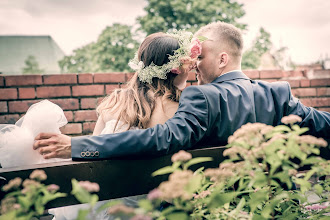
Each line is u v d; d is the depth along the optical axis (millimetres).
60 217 1369
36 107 1352
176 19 17906
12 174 914
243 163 875
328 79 3055
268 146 837
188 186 715
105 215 1299
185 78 1423
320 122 1305
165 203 1092
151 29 17812
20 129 1272
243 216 902
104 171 1011
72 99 2605
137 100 1336
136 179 1043
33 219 1235
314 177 1545
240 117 1239
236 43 1429
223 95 1221
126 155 1026
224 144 1232
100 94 2627
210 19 17844
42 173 809
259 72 2971
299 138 835
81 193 671
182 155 792
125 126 1343
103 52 19344
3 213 726
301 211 1104
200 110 1142
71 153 1020
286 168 830
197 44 1352
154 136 1040
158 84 1372
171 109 1339
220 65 1430
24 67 31234
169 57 1337
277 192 988
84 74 2611
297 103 1350
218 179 877
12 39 32188
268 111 1293
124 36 19188
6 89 2529
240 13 18406
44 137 1063
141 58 1391
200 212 906
